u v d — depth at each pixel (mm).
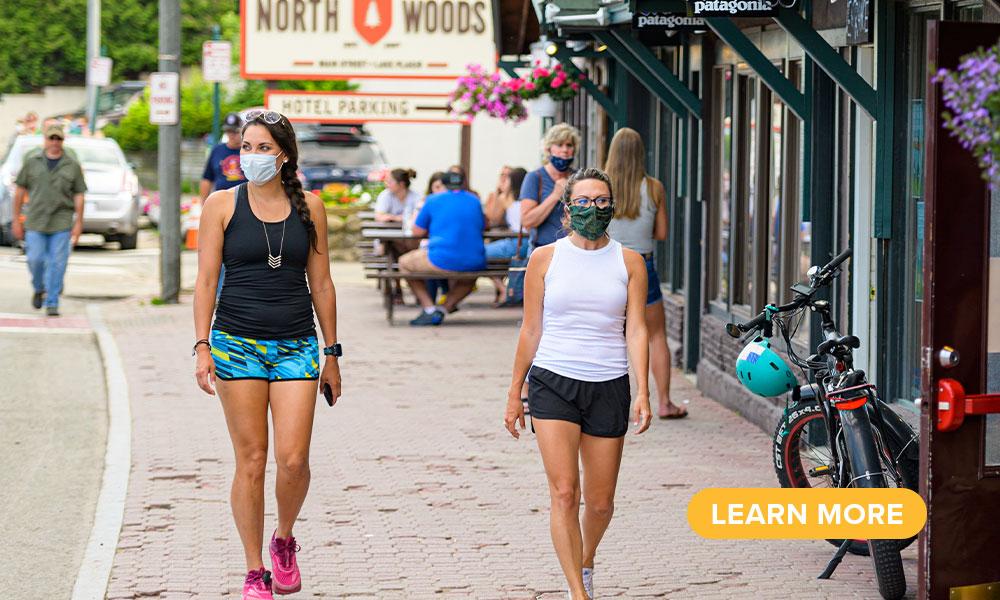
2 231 62781
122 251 65000
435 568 17641
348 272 57500
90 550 18312
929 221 13781
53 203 41594
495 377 32188
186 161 103938
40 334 38188
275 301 15648
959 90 11734
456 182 41750
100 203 63719
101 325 40219
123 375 31844
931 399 14000
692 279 32906
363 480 22219
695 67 32906
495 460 23688
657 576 17297
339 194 63281
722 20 23484
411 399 29312
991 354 14062
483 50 55438
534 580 17172
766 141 28297
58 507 20875
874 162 22016
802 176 24156
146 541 18734
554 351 15141
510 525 19641
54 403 28844
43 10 129125
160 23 45469
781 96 23734
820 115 23812
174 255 45656
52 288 41812
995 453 14281
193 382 31125
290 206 15750
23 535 19391
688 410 28156
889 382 22047
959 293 13930
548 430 15062
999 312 14016
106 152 66000
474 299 48969
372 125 88062
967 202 13828
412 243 45656
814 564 17812
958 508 14203
